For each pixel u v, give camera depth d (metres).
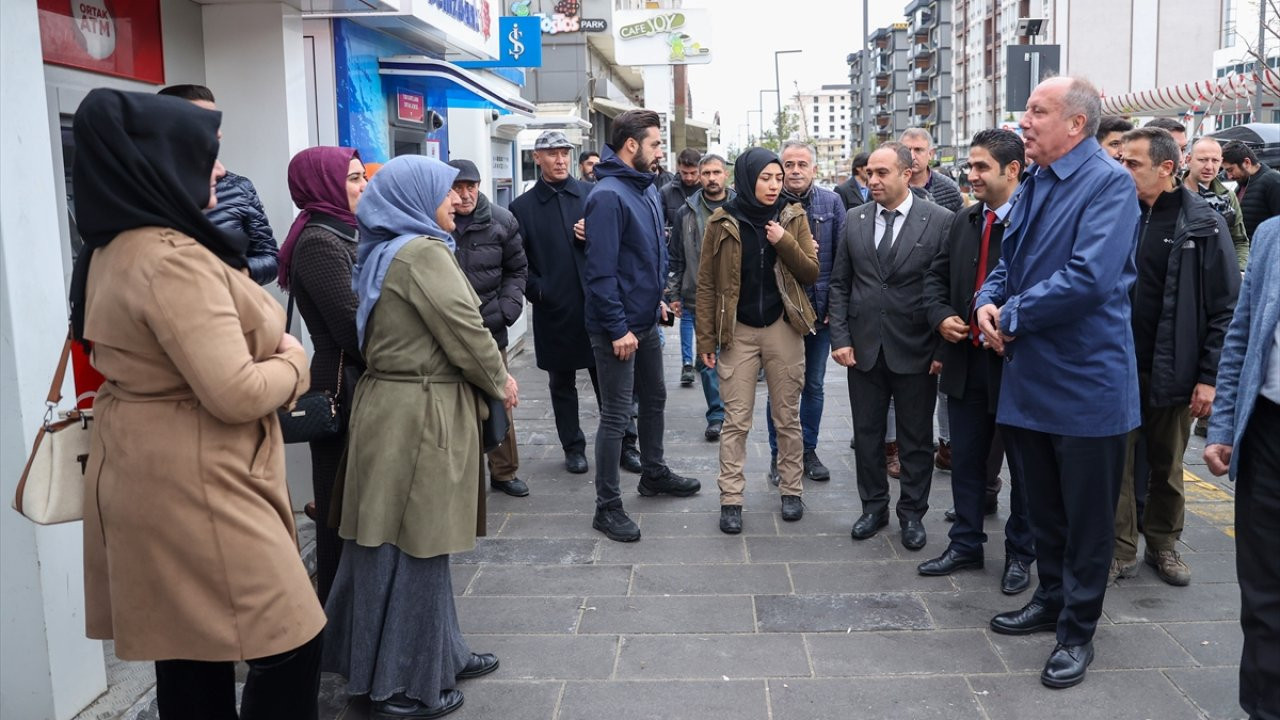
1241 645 3.93
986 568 4.78
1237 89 17.22
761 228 5.14
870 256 4.99
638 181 5.11
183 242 2.38
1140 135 4.31
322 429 3.54
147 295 2.32
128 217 2.36
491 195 11.01
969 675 3.73
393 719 3.46
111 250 2.39
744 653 3.94
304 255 3.72
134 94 2.38
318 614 2.65
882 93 134.75
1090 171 3.62
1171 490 4.52
